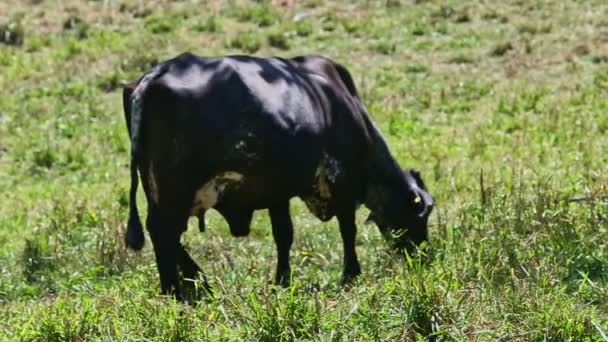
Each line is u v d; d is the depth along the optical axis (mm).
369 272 16406
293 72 15836
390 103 30625
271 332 12578
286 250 16750
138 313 13469
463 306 13109
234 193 15141
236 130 14633
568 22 36469
